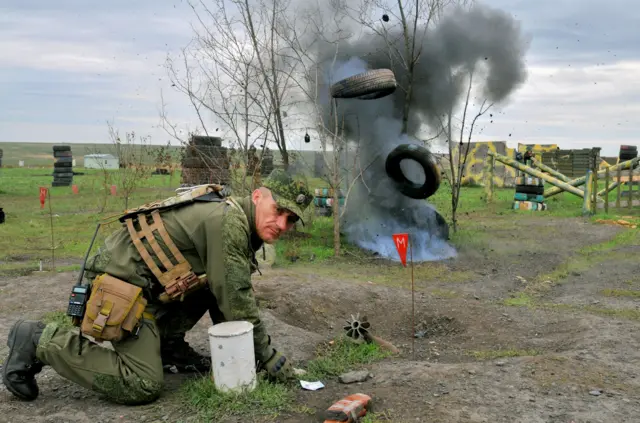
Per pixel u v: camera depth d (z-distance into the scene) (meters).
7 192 25.62
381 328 6.03
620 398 3.54
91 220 15.62
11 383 3.52
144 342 3.53
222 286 3.53
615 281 7.94
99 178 33.19
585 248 10.89
